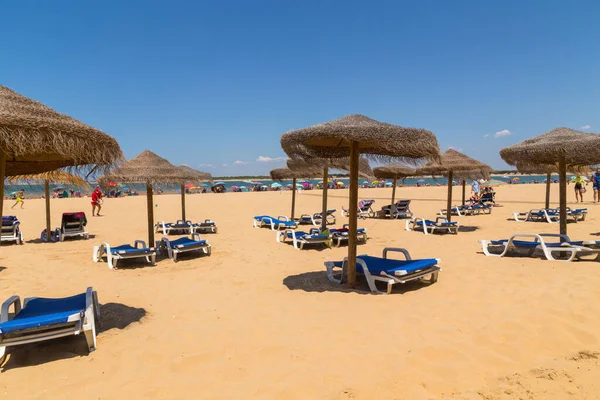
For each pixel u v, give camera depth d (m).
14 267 7.12
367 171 11.65
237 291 5.36
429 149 4.84
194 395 2.70
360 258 5.89
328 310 4.36
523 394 2.53
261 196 28.16
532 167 11.54
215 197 27.50
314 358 3.18
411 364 3.03
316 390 2.70
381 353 3.22
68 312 3.47
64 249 9.12
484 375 2.83
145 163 7.66
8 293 5.46
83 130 3.19
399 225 12.77
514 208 17.34
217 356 3.29
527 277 5.36
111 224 14.26
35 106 3.35
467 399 2.52
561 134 6.81
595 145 5.66
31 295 5.36
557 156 6.58
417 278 5.32
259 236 10.68
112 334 3.84
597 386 2.56
